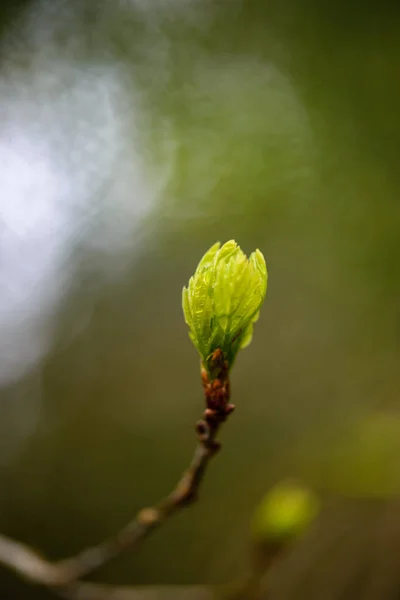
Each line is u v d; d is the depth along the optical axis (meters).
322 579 0.42
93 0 0.51
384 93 0.50
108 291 0.63
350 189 0.50
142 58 0.51
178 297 0.62
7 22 0.50
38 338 0.62
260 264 0.23
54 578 0.29
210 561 0.51
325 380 0.54
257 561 0.30
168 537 0.54
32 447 0.60
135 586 0.53
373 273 0.51
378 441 0.44
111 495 0.59
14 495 0.58
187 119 0.52
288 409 0.55
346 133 0.50
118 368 0.63
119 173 0.53
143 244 0.59
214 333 0.23
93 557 0.29
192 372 0.62
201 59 0.52
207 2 0.51
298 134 0.51
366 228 0.50
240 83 0.52
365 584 0.41
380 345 0.52
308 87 0.51
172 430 0.61
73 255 0.59
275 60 0.52
